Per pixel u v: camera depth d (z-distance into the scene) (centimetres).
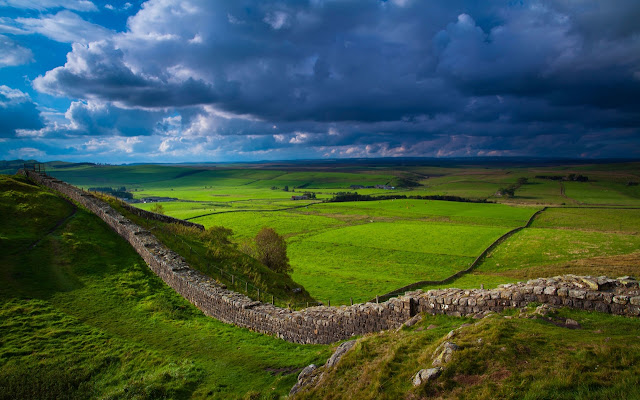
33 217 3925
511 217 14762
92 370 1853
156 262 3356
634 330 1193
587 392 916
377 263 8675
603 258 7794
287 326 2234
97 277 3064
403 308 1777
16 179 4997
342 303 5381
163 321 2523
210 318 2677
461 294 1691
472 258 8875
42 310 2416
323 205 19912
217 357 2003
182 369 1838
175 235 4594
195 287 2878
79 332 2217
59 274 2988
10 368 1795
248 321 2441
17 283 2712
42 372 1791
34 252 3234
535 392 951
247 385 1664
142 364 1912
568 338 1166
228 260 4284
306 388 1416
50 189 5122
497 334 1221
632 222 13125
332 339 2020
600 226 12525
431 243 10412
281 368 1800
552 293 1471
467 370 1102
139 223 4562
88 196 4841
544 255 8638
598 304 1372
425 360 1247
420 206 18388
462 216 15362
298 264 8431
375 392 1184
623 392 879
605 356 1027
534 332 1229
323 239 11319
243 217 15200
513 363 1085
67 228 3828
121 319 2492
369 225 13450
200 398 1600
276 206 19938
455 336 1315
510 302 1541
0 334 2081
